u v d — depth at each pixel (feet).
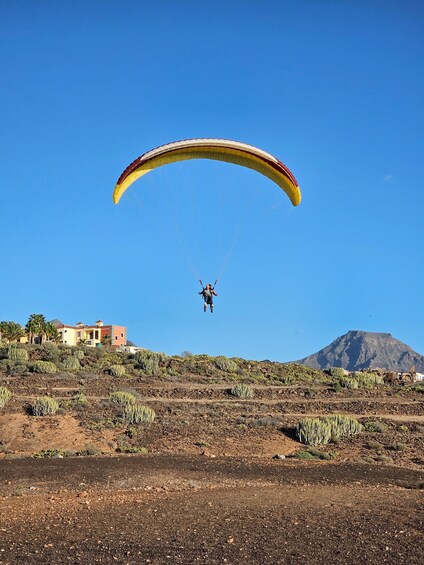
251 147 137.59
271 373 275.59
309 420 171.01
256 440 167.43
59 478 110.83
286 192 140.56
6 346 275.59
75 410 180.34
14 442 157.28
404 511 78.48
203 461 129.39
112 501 89.30
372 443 166.61
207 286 127.85
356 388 251.39
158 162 139.13
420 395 243.19
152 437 164.45
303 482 111.45
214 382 246.06
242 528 69.92
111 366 247.09
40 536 67.46
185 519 75.00
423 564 57.11
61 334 455.63
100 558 59.47
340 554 59.93
